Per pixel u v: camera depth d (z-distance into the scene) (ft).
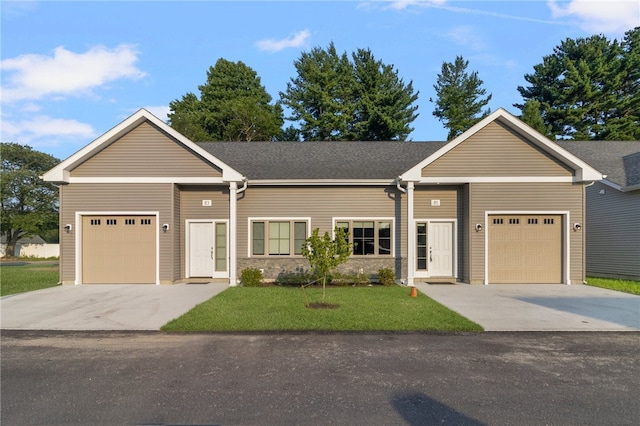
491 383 16.21
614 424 12.78
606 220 53.83
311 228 47.73
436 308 30.50
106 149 44.86
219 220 47.34
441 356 19.75
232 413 13.42
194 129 120.26
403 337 23.22
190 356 19.65
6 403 14.30
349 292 38.47
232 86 139.03
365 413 13.43
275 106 135.85
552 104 108.68
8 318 27.78
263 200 47.93
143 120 44.73
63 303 33.09
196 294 37.45
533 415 13.37
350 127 112.37
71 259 44.45
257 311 29.25
